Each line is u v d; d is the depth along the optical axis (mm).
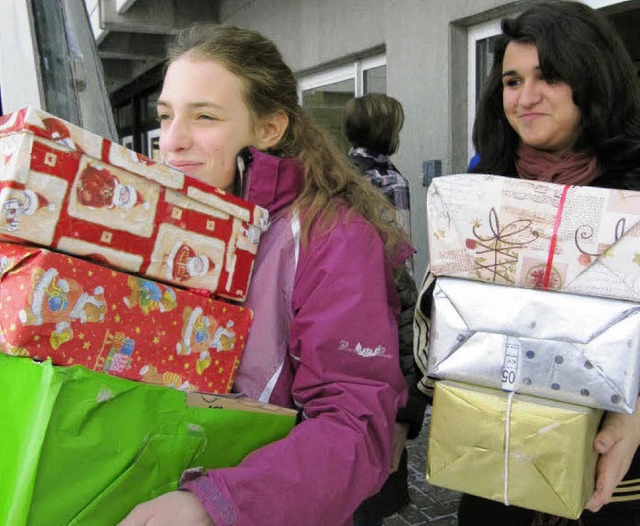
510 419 1001
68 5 2471
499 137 1417
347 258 993
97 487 777
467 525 1445
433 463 1075
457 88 4297
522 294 1021
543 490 991
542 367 995
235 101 1100
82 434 763
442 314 1070
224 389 1011
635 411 1035
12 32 2240
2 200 773
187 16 7898
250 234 1028
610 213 969
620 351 949
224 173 1109
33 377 760
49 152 802
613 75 1196
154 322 910
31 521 734
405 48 4645
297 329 995
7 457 769
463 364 1048
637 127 1226
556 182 1270
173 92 1103
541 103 1238
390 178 2910
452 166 4324
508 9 3861
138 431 814
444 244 1069
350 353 956
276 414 958
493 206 1029
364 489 900
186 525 764
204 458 892
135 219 892
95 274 841
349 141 3021
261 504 802
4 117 829
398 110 2984
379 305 997
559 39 1188
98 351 853
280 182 1099
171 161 1101
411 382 1275
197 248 963
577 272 983
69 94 2420
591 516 1273
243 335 1028
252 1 7039
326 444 876
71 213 828
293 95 1207
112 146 860
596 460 1057
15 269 805
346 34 5352
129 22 7660
